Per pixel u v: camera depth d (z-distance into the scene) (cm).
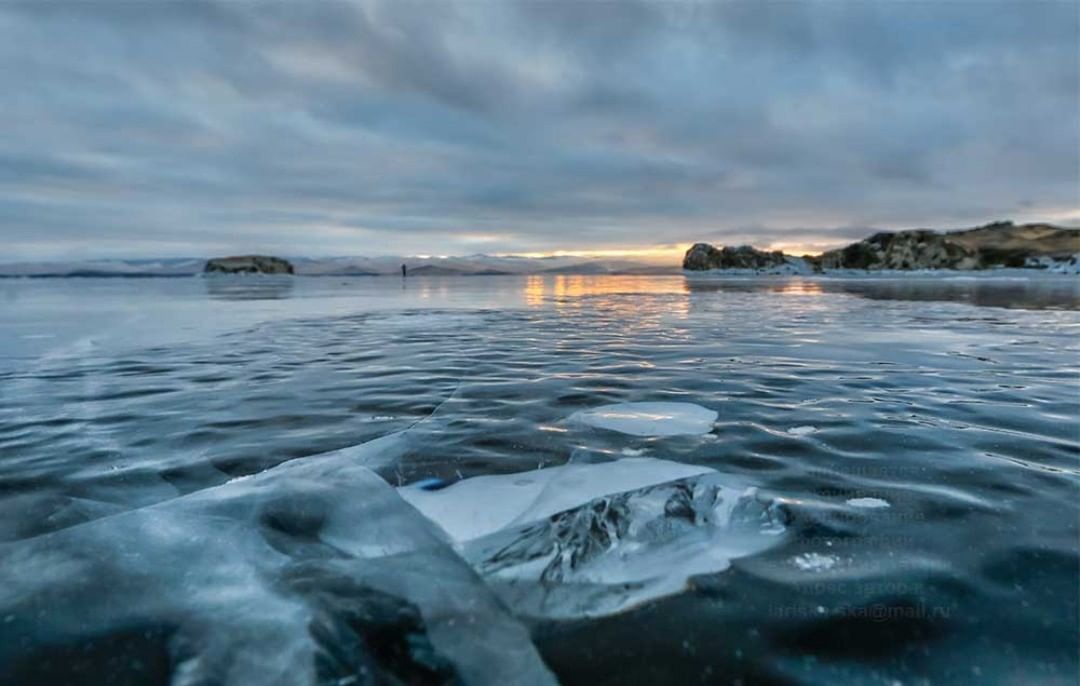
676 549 199
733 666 138
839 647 144
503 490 249
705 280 4284
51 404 410
